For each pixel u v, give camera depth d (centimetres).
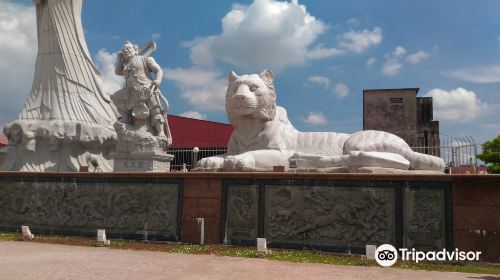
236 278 522
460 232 654
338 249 713
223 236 782
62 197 938
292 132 936
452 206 662
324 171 788
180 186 827
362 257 673
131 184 871
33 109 1789
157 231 834
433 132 2656
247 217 772
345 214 716
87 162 1755
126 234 859
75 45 1841
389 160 762
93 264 607
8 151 1733
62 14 1828
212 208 796
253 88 868
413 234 677
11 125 1738
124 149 1491
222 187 795
